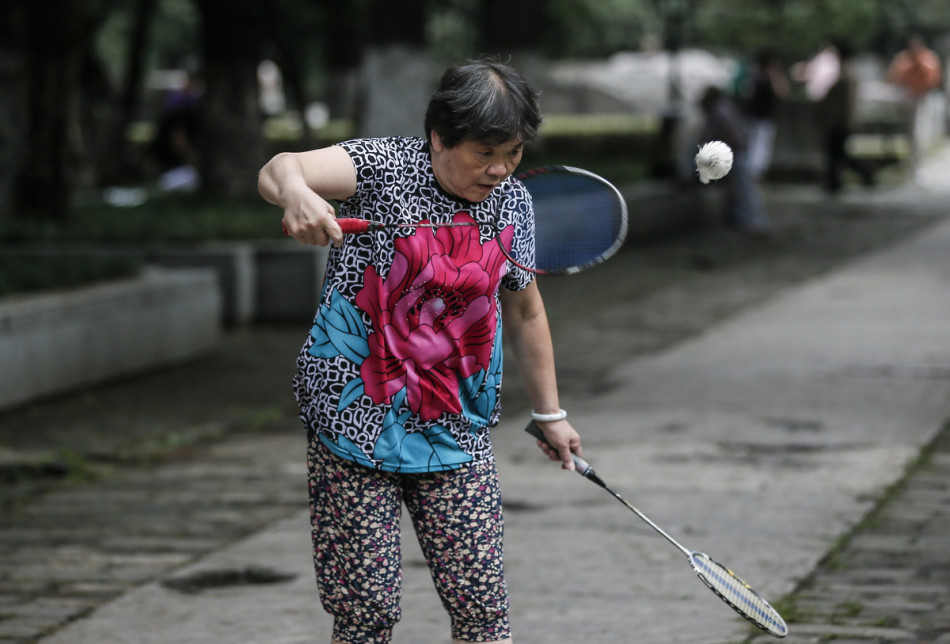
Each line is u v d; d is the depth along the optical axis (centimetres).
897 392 1062
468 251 393
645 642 565
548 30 4981
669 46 2634
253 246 1528
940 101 4409
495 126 370
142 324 1230
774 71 3316
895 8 5409
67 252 1503
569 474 856
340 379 397
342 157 385
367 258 392
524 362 436
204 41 2073
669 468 859
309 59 4447
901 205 2748
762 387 1105
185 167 2834
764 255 2062
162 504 823
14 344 1064
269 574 675
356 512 404
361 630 411
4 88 1909
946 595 615
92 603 638
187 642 580
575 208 412
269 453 959
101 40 5228
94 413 1080
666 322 1504
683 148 2462
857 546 692
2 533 766
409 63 2475
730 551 685
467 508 410
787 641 561
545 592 633
